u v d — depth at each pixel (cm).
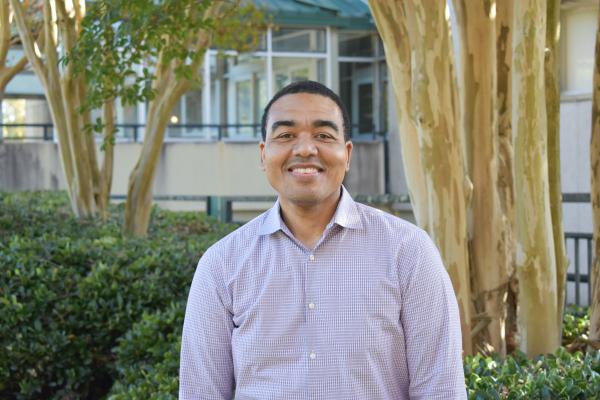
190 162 2009
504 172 568
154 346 595
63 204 1412
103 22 841
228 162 2025
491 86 544
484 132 543
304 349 271
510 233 560
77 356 693
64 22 1131
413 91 491
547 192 496
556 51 556
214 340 284
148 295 713
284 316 272
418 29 480
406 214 1936
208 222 1296
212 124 2155
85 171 1206
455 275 497
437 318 272
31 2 1425
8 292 701
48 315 696
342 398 268
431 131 485
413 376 274
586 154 1284
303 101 279
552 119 552
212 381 285
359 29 2183
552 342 506
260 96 2184
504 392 396
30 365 682
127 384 576
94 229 1083
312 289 271
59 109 1208
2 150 1956
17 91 2183
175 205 2005
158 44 840
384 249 274
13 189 1958
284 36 2180
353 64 2262
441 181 490
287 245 276
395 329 272
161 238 1012
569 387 383
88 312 698
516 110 489
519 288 512
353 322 269
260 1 2025
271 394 272
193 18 939
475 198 545
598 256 577
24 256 752
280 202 282
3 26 1317
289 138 279
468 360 448
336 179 277
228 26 1218
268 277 275
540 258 497
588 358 443
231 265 282
